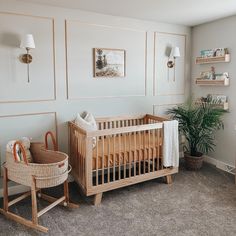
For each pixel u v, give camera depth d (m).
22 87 2.99
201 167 3.97
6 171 2.55
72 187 3.27
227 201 2.88
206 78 3.99
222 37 3.73
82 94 3.39
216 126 3.85
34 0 2.84
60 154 2.60
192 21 3.84
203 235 2.26
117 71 3.59
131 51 3.68
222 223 2.44
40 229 2.33
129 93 3.75
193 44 4.24
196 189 3.19
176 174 3.70
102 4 2.97
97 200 2.82
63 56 3.20
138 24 3.68
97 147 2.80
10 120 2.97
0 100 2.89
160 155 3.30
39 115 3.14
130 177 3.06
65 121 3.32
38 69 3.06
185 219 2.52
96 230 2.34
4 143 2.96
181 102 4.28
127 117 3.73
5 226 2.40
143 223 2.45
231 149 3.77
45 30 3.04
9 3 2.81
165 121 3.29
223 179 3.51
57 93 3.22
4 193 2.57
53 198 2.82
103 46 3.44
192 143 3.85
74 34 3.23
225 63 3.75
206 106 3.86
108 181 2.92
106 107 3.59
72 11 3.18
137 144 3.18
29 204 2.82
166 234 2.28
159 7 3.09
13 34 2.87
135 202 2.87
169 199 2.93
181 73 4.23
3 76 2.87
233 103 3.69
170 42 4.03
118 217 2.56
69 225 2.42
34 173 2.31
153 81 3.95
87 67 3.37
